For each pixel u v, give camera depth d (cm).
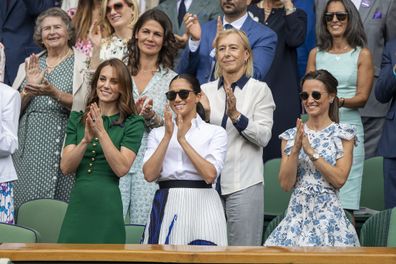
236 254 1684
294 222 2467
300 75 3588
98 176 2330
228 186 2720
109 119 2391
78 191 2327
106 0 3139
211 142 2461
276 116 3366
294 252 1705
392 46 3052
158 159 2386
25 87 2878
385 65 3047
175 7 3538
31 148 2955
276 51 3394
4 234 2347
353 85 3186
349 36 3203
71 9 3475
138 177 2803
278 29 3406
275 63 3391
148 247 1764
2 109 2634
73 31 3073
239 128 2688
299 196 2478
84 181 2328
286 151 2505
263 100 2789
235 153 2731
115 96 2405
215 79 2897
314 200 2469
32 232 2342
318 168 2447
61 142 2967
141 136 2395
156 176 2405
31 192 2938
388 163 3012
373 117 3469
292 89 3394
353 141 2500
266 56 3209
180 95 2461
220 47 2797
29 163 2950
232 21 3250
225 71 2797
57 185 2961
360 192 3077
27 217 2666
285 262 1678
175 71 3259
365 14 3531
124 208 2791
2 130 2636
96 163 2333
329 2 3212
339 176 2448
